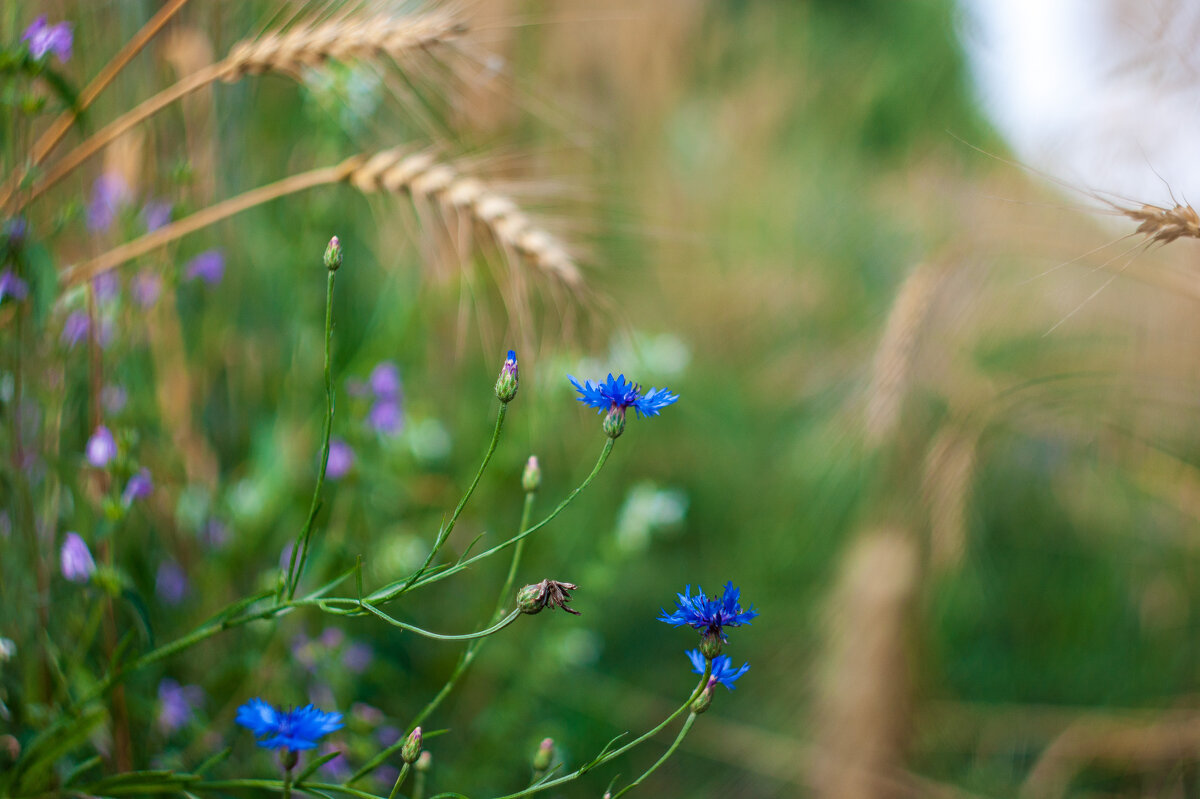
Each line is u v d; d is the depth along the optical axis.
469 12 0.95
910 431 1.16
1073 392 1.11
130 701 0.91
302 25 0.92
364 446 1.02
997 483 1.33
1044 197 1.13
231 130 1.07
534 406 1.01
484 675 1.18
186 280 1.00
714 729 1.30
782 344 1.61
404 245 1.17
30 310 0.86
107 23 0.99
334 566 1.00
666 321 1.56
